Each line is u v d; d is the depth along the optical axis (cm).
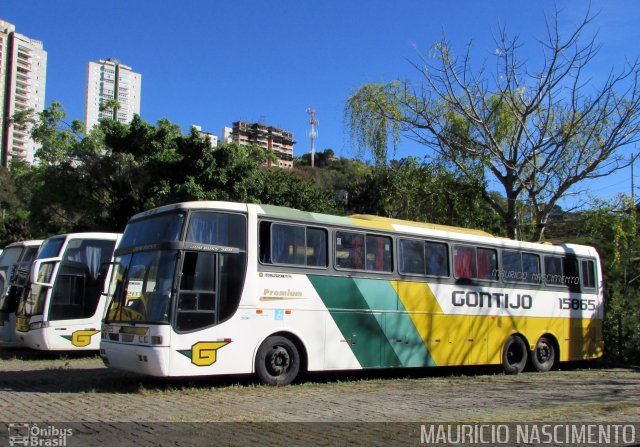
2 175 6278
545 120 1919
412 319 1287
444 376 1402
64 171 2802
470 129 2059
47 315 1519
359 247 1230
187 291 979
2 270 1947
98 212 2797
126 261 1071
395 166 2198
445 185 2100
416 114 2055
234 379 1148
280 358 1080
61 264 1560
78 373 1238
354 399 962
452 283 1377
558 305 1617
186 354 960
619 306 1891
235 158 2506
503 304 1479
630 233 1958
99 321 1584
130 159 2583
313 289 1137
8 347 1912
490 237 1492
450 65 1934
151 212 1077
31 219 2969
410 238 1323
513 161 1919
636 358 1773
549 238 2281
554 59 1839
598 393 1097
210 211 1035
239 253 1052
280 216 1118
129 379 1136
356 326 1192
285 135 13475
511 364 1491
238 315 1028
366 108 2062
